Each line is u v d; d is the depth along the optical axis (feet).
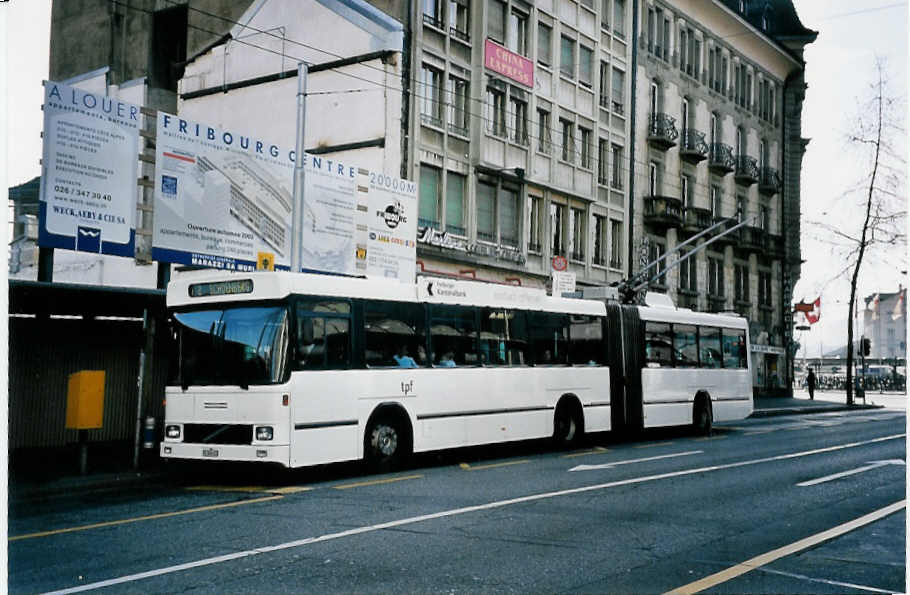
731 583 23.70
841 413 133.59
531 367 60.29
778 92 184.03
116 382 57.67
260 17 103.60
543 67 115.44
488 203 107.55
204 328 45.83
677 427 87.10
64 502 38.34
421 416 51.08
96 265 102.53
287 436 43.16
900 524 32.65
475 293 56.34
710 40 158.92
